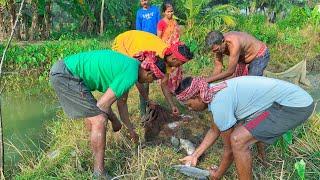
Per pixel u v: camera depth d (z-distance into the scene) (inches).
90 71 149.6
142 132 198.5
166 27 244.8
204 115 211.6
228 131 134.9
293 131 193.5
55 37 539.2
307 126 200.5
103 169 156.6
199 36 445.7
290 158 175.2
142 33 174.4
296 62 438.3
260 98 129.3
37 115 263.0
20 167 175.8
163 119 199.2
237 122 137.9
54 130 222.1
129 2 609.3
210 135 163.2
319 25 534.0
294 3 874.1
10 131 233.0
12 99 296.7
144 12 261.7
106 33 553.3
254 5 740.7
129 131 183.9
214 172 153.7
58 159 173.8
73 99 150.8
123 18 589.3
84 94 150.6
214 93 128.6
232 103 128.0
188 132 196.4
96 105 149.7
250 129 126.8
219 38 172.9
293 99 128.3
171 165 168.1
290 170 164.9
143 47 167.6
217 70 190.4
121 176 154.0
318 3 855.1
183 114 211.0
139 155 173.5
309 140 188.1
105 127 153.3
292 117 127.5
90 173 159.0
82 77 151.0
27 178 163.0
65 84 149.3
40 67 344.8
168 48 162.1
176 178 159.5
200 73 353.7
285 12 812.6
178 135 193.0
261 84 129.9
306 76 398.3
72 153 177.8
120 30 604.1
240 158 129.0
